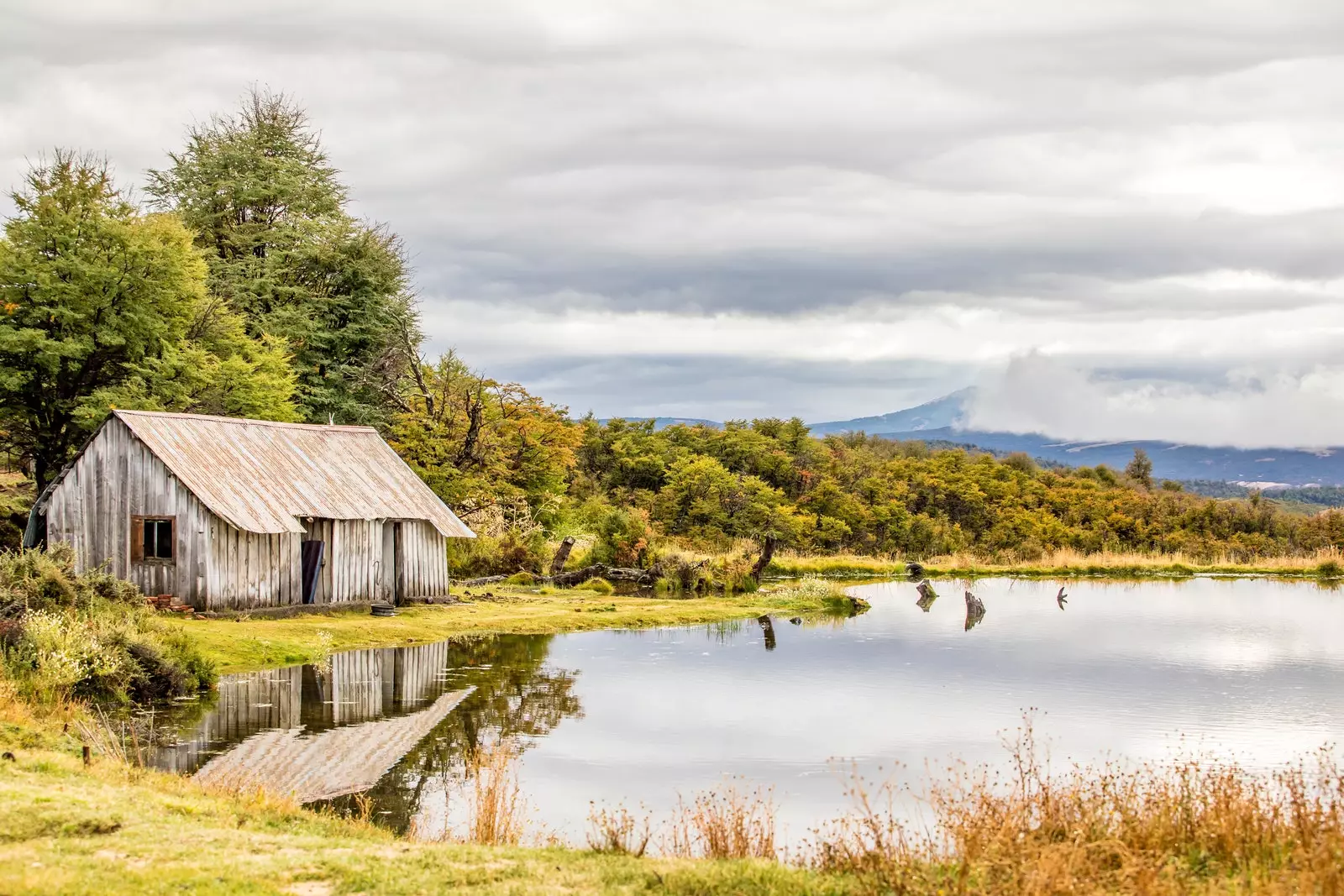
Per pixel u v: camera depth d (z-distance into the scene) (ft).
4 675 63.52
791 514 226.99
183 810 43.16
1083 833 36.37
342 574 117.80
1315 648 107.65
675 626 121.80
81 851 36.27
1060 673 93.09
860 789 57.16
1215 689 85.71
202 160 207.21
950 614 136.56
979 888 32.68
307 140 224.53
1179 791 43.75
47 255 137.80
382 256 203.31
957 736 69.97
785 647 106.22
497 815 50.11
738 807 50.14
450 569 155.94
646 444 268.82
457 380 184.44
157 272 142.00
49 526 109.70
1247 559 227.81
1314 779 57.47
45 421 142.41
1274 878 33.78
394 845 40.45
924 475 262.88
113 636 74.28
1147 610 141.59
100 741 55.16
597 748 66.18
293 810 46.50
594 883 35.68
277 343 170.91
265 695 77.82
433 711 74.84
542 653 100.63
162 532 106.52
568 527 191.21
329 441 127.65
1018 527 238.68
